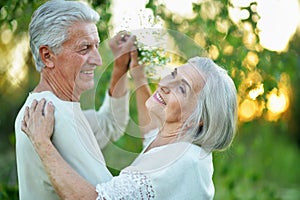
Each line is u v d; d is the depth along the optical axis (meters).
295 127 10.20
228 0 3.32
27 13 3.24
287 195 6.80
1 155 5.95
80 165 2.20
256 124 3.85
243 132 3.88
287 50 3.69
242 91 3.37
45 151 2.13
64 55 2.22
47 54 2.23
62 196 2.10
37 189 2.25
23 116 2.23
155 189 2.10
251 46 3.36
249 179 4.15
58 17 2.19
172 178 2.12
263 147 5.34
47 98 2.23
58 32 2.19
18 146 2.25
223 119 2.18
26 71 4.02
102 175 2.22
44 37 2.20
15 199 3.29
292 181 8.86
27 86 4.09
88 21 2.24
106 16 3.01
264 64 3.39
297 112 9.89
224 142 2.22
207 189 2.21
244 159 4.97
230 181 4.00
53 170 2.11
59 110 2.22
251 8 3.32
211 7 3.33
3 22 3.28
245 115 3.66
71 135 2.20
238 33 3.33
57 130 2.19
